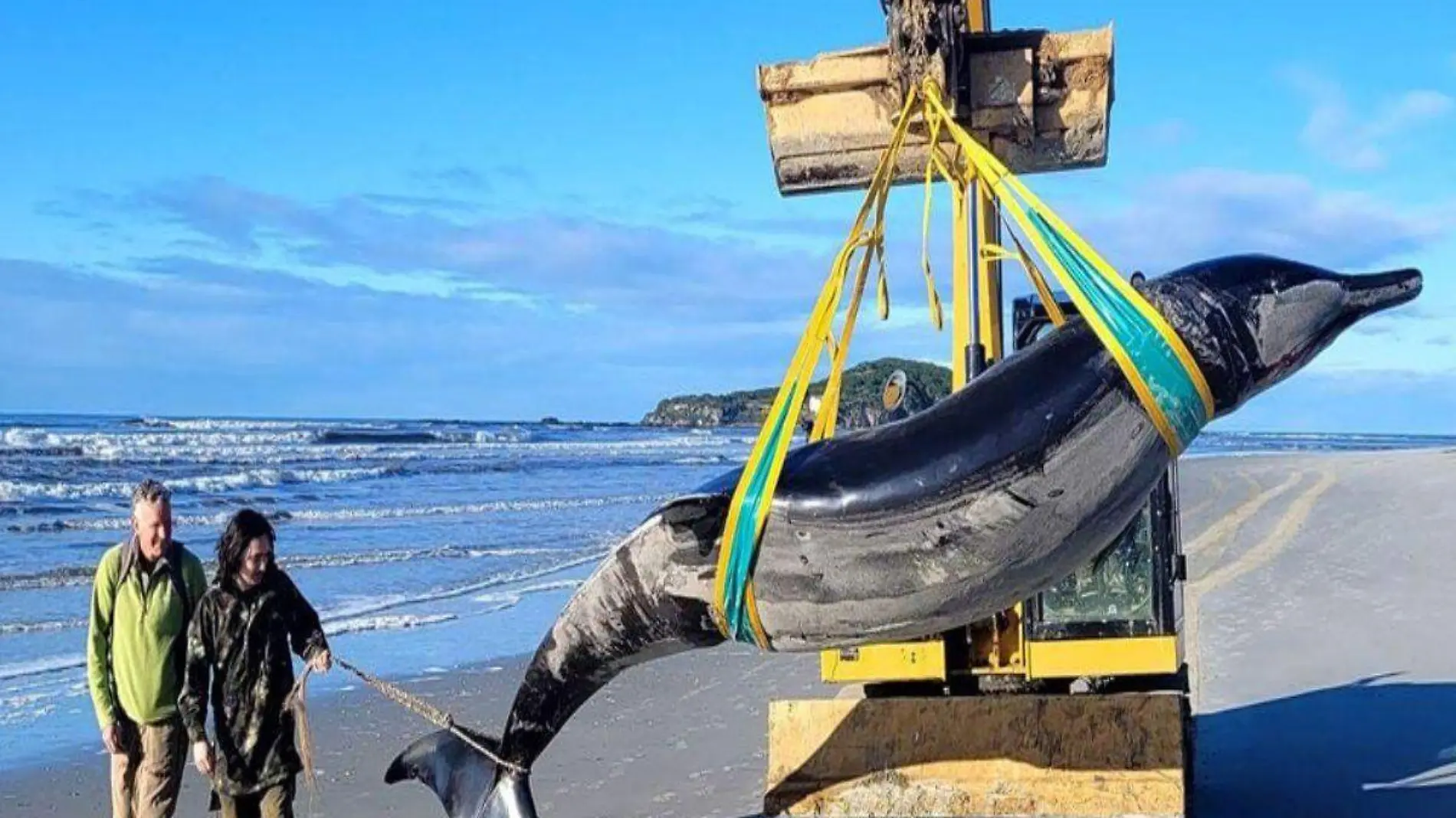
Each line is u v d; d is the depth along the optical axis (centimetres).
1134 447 533
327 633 1650
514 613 1800
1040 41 659
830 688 1290
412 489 4047
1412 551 1792
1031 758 747
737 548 557
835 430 719
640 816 877
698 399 15088
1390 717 1028
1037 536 535
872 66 691
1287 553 1858
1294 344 547
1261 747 963
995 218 764
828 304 579
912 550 538
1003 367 556
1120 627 736
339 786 998
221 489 3803
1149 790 728
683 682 1330
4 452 4569
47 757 1112
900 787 755
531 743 650
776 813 764
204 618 664
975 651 780
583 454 6731
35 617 1758
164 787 715
